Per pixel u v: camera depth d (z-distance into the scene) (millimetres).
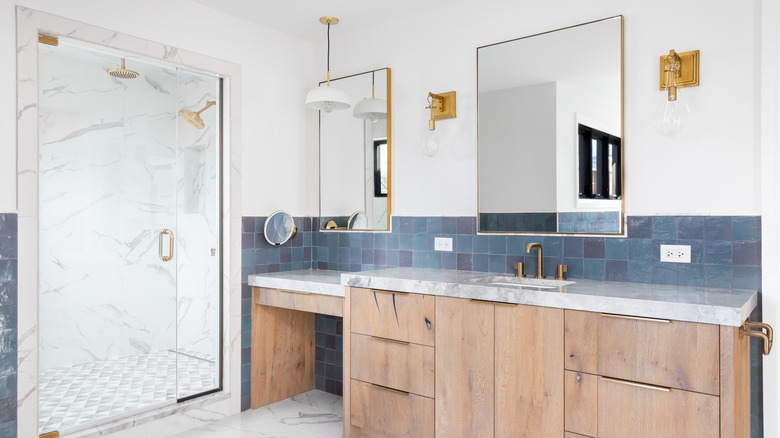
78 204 2811
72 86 2793
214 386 3309
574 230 2676
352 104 3561
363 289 2750
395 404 2613
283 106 3584
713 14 2322
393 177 3389
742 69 2254
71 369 2797
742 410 1979
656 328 1911
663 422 1894
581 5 2674
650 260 2475
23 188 2373
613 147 2551
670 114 2289
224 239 3252
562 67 2715
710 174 2326
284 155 3584
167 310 3133
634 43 2514
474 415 2348
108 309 2908
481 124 2986
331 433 2969
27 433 2398
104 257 2896
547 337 2152
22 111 2363
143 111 3053
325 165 3711
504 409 2266
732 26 2279
